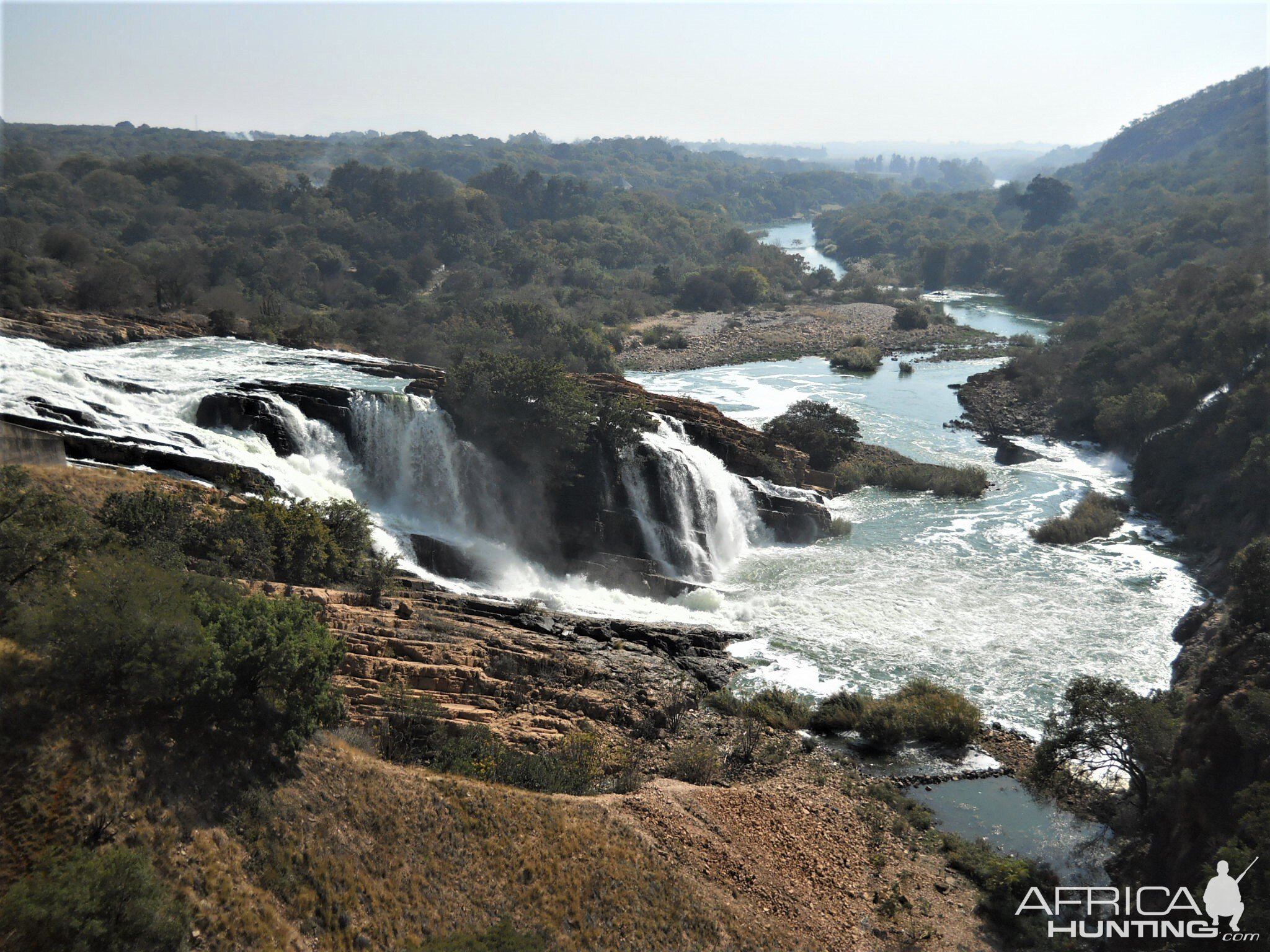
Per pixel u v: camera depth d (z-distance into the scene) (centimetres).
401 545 5222
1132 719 3375
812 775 3697
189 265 12538
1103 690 3488
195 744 2377
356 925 2278
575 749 3403
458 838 2648
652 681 4184
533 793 2991
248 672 2508
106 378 5525
